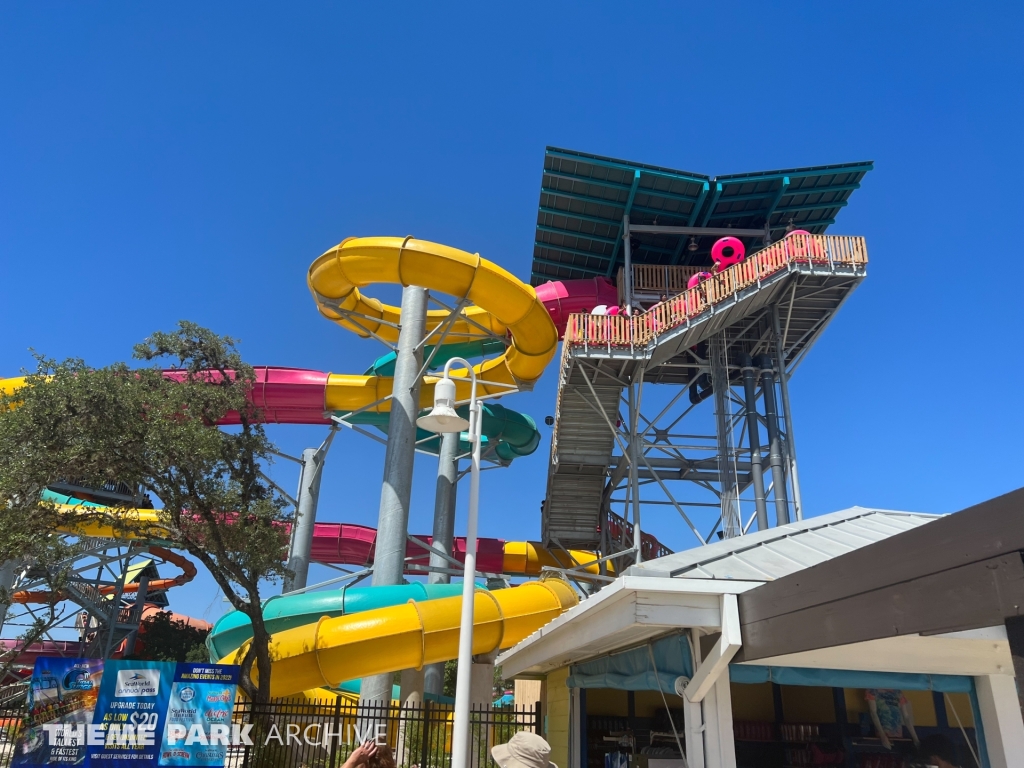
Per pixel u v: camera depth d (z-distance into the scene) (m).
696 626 6.91
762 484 21.27
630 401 20.81
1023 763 7.20
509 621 16.89
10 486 13.04
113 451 13.55
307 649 14.98
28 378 14.11
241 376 16.09
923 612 3.91
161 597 49.75
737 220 26.14
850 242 20.08
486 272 20.00
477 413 9.24
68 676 9.06
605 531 24.98
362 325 23.83
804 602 5.36
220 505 14.36
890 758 8.77
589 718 11.21
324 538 30.78
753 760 8.95
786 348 23.34
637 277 25.95
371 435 22.22
